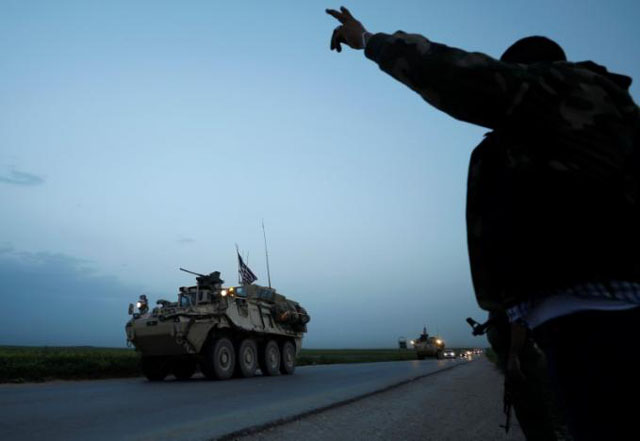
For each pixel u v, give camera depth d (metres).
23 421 6.01
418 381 12.04
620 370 1.09
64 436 5.05
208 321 14.05
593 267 1.15
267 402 7.86
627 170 1.14
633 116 1.18
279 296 18.28
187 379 15.04
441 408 7.07
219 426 5.47
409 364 25.38
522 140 1.21
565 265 1.16
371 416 6.31
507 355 2.41
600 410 1.10
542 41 1.40
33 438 4.96
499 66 1.16
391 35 1.35
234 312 15.09
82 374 15.37
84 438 4.93
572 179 1.14
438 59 1.21
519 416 2.47
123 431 5.32
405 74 1.27
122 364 16.84
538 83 1.14
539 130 1.16
